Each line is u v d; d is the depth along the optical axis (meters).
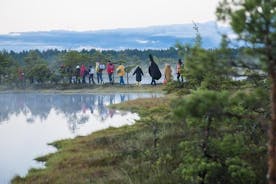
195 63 12.77
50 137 50.72
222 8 12.57
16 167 36.12
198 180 19.81
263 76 14.55
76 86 133.38
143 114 28.39
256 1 12.27
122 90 114.00
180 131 30.55
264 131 22.39
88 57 146.62
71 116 70.38
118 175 26.50
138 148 30.81
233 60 12.61
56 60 162.12
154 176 24.08
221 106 13.00
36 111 81.19
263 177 20.06
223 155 20.06
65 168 32.41
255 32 12.32
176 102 12.99
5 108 88.38
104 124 57.19
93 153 35.12
